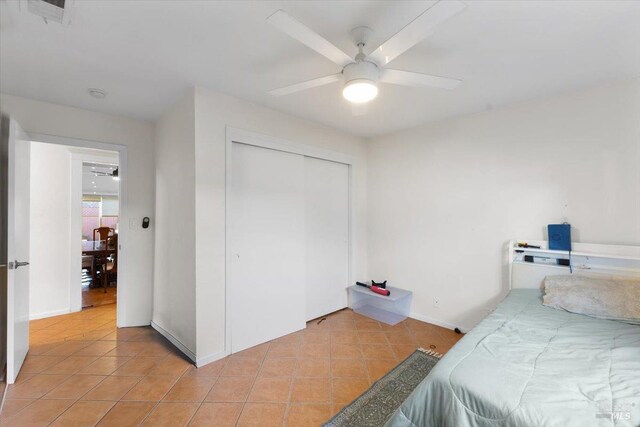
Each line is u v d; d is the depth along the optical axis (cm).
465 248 294
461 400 111
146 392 196
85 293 442
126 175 306
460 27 156
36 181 333
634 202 209
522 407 100
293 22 120
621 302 183
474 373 120
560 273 231
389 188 360
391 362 237
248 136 258
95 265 477
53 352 252
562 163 239
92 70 205
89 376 215
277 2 139
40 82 222
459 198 298
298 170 304
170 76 214
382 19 151
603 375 117
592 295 194
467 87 230
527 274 247
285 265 290
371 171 380
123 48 178
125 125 304
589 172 227
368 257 383
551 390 108
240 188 257
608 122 219
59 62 194
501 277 271
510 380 114
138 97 251
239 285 254
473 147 288
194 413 177
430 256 321
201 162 229
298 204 303
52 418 171
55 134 264
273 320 280
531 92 239
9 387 201
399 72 162
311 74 211
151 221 320
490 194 277
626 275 206
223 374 218
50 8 131
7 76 212
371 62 157
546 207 246
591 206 226
